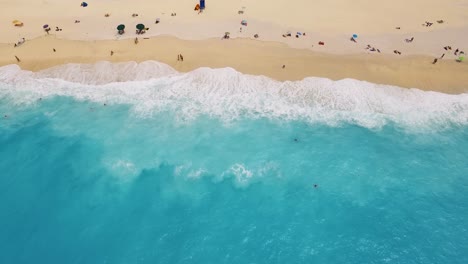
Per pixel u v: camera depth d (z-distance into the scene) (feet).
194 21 201.87
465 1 225.97
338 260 98.94
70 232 105.81
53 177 121.70
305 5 221.87
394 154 129.59
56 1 226.38
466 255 100.48
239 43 179.93
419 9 216.95
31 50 174.19
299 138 135.64
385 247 102.06
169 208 112.78
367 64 164.35
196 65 164.14
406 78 156.35
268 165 125.80
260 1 226.79
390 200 114.73
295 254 100.42
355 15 209.87
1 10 212.23
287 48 176.65
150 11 214.07
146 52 172.24
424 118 142.20
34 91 155.43
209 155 129.18
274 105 147.95
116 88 156.35
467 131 137.59
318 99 149.18
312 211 111.65
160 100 151.12
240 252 100.83
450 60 166.81
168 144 133.59
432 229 106.52
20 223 108.27
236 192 117.39
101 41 181.06
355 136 136.46
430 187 118.62
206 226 107.76
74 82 159.12
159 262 98.48
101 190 117.91
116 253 100.58
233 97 151.12
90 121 143.02
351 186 119.03
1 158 127.95
